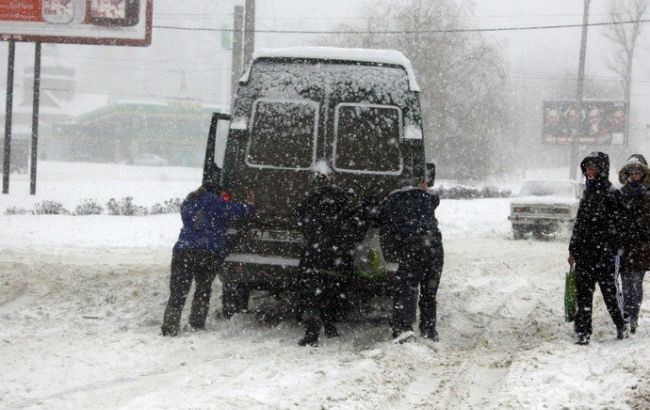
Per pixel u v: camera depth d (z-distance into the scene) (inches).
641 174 331.0
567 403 223.6
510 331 351.6
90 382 247.0
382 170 351.6
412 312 318.3
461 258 626.5
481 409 227.0
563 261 619.2
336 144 352.5
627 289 329.4
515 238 836.6
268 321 366.0
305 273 316.8
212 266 329.7
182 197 1249.4
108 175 2014.0
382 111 354.0
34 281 458.0
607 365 261.6
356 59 358.6
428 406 230.1
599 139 2343.8
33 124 1153.4
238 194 351.9
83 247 654.5
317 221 319.3
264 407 218.4
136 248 660.1
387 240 336.5
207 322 357.1
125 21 1086.4
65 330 329.1
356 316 381.4
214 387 241.1
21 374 253.9
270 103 355.6
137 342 303.9
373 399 230.8
